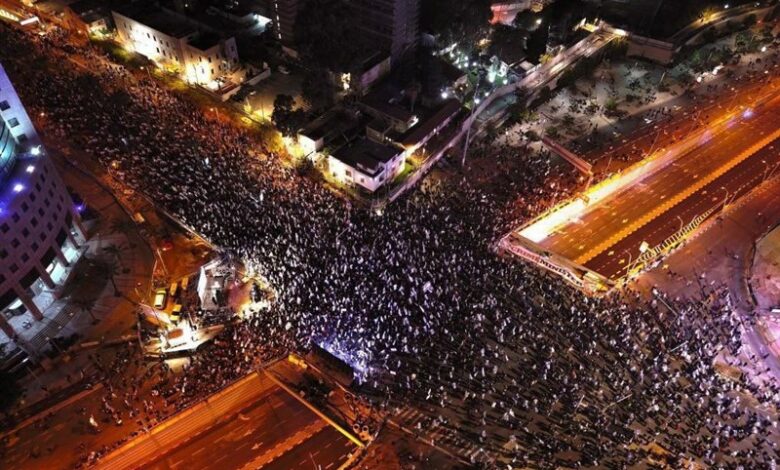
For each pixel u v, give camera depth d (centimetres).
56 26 15700
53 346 8400
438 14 14312
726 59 15438
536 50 14312
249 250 9519
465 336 8575
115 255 9712
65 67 13962
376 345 8394
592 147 12775
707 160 12544
